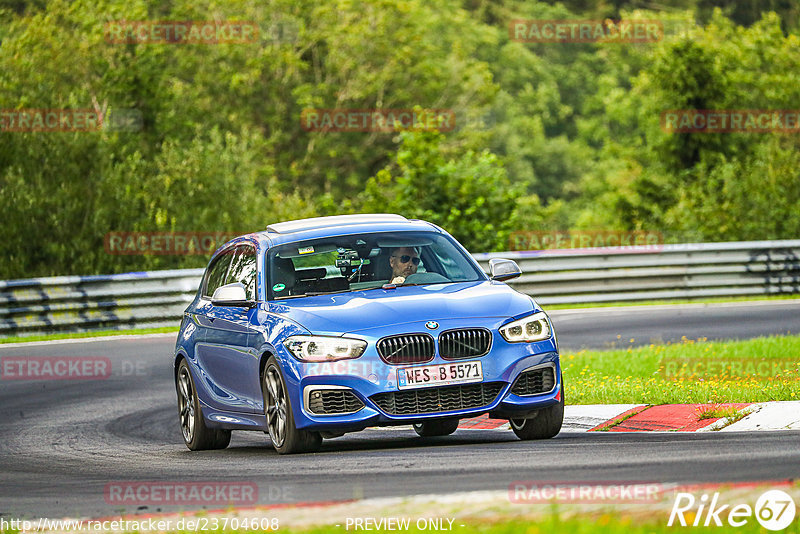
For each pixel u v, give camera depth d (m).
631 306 61.66
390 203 80.62
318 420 22.25
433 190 79.81
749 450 19.64
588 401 29.48
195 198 92.44
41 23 120.31
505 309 23.16
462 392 22.34
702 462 18.52
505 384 22.50
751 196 92.38
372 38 166.25
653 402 28.28
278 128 162.12
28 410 37.00
